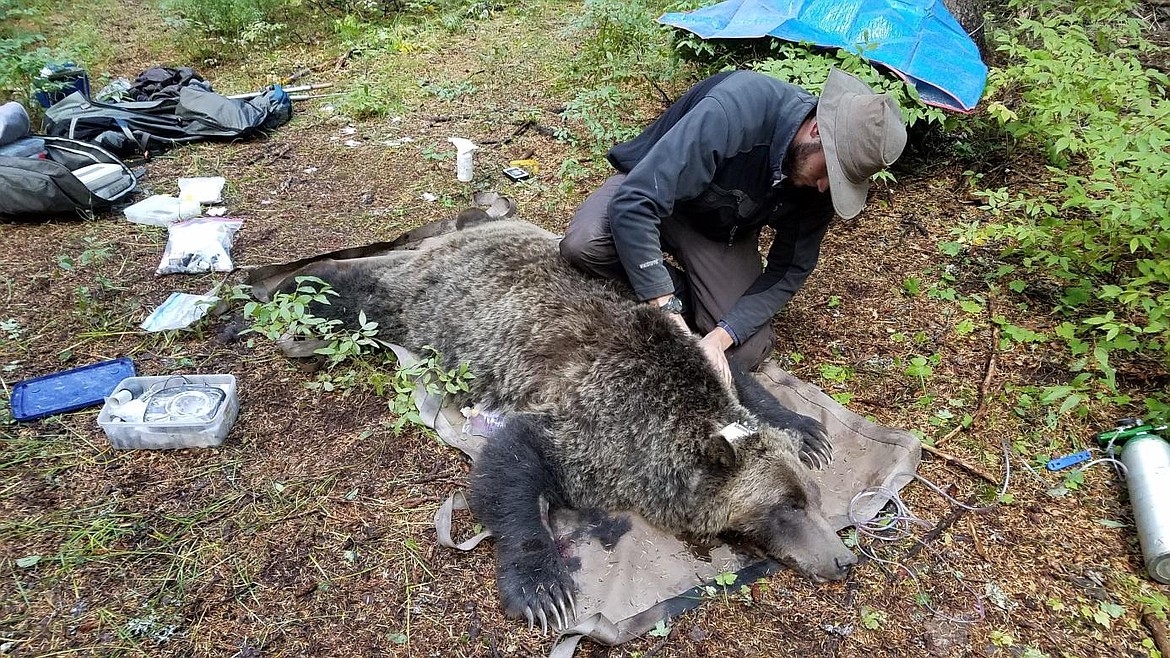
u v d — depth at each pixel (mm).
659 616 3053
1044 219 5168
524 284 4203
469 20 10531
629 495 3551
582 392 3689
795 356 4586
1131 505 3498
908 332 4750
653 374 3633
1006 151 6297
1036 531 3469
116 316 4672
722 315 4355
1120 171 4672
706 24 6598
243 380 4227
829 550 3229
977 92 5648
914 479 3748
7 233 5453
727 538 3512
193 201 5852
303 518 3426
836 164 3277
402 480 3666
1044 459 3838
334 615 3021
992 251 5398
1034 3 6777
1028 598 3178
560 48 9289
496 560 3291
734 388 4000
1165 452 3510
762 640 3000
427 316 4395
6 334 4438
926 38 5836
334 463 3730
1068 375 4324
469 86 8203
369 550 3303
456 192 6285
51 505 3396
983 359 4508
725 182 3738
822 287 5148
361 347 4477
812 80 5266
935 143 6531
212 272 5137
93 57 9195
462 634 2986
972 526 3500
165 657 2830
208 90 7555
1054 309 4746
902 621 3092
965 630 3053
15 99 7258
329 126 7516
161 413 3748
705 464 3479
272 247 5500
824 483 3773
